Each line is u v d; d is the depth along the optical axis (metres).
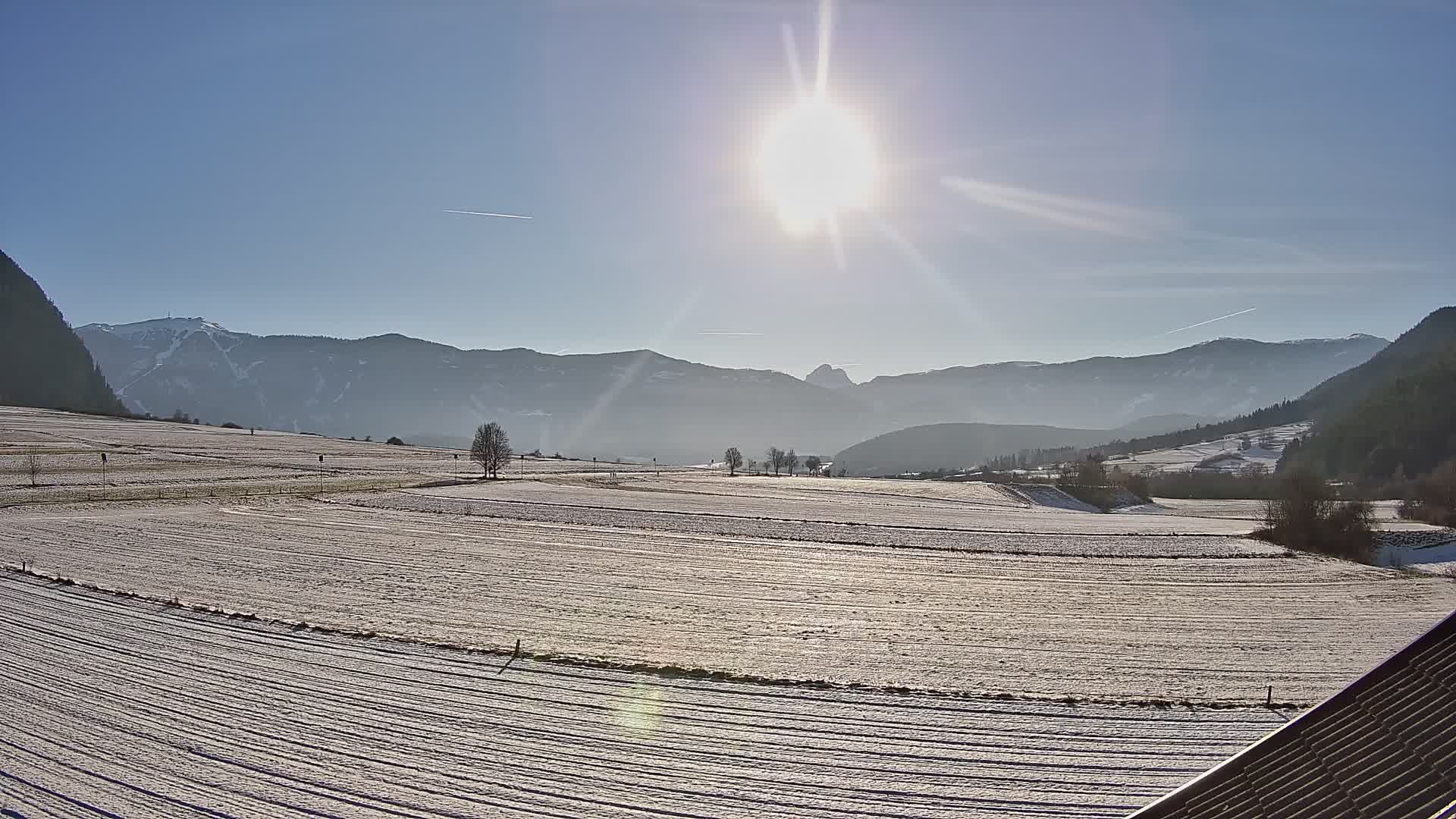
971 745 21.55
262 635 29.41
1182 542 63.75
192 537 49.84
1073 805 18.34
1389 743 9.77
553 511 70.12
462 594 37.72
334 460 115.56
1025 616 37.00
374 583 39.19
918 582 44.56
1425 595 43.44
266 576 39.72
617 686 25.44
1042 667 28.84
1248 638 33.62
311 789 18.11
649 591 40.00
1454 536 63.72
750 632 32.75
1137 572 49.62
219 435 145.75
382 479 91.31
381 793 18.03
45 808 16.77
